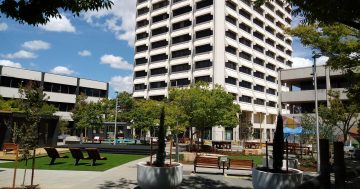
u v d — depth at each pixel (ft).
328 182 22.71
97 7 22.85
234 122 107.04
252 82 227.40
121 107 176.76
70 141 144.77
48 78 224.94
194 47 214.69
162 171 33.83
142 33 257.75
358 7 20.30
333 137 80.18
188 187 39.55
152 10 250.57
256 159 82.07
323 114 88.58
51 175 46.24
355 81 41.19
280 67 268.00
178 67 225.15
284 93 150.20
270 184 32.01
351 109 84.84
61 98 230.68
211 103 99.81
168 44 232.12
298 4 22.90
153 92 236.43
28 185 37.86
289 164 54.03
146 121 137.49
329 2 20.70
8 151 69.72
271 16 259.39
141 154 84.28
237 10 218.59
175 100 102.17
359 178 29.99
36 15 22.45
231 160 52.42
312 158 72.64
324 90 138.51
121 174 47.80
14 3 22.03
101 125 165.78
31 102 37.93
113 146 103.60
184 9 229.25
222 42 203.00
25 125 36.88
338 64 41.81
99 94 256.11
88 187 37.32
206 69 205.67
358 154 83.76
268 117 249.55
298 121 133.28
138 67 251.39
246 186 40.81
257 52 237.25
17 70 209.15
